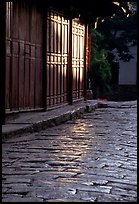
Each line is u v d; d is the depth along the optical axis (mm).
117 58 48469
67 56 21078
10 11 13922
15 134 12203
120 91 48969
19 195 6523
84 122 17422
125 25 46562
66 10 20375
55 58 19047
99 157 9688
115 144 11641
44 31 17453
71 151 10430
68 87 21422
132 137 13125
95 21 24250
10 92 14031
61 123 16703
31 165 8711
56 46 19188
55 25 18969
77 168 8492
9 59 13930
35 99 16656
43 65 17453
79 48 23312
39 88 17109
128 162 9172
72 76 21688
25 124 13375
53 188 6945
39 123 14117
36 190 6805
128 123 17219
